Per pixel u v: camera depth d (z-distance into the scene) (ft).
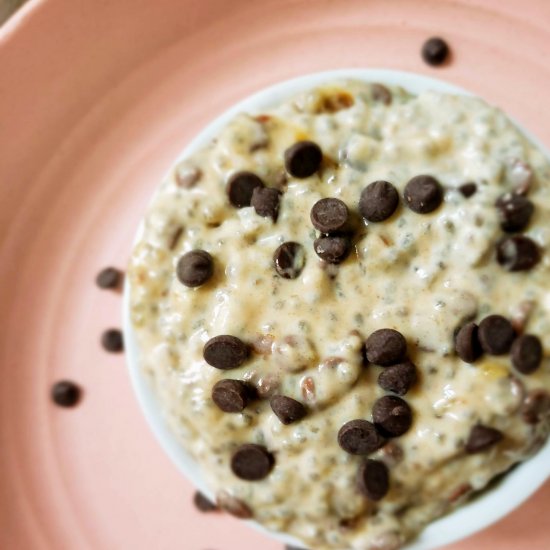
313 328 0.87
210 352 0.86
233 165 0.90
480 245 0.86
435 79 0.94
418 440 0.86
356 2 1.05
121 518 1.03
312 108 0.91
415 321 0.86
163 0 1.03
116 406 1.05
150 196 1.06
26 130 1.04
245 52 1.06
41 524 1.04
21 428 1.05
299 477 0.87
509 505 0.88
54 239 1.06
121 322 1.05
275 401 0.86
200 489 0.92
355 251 0.88
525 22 1.02
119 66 1.05
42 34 1.01
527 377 0.85
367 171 0.89
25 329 1.06
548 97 1.02
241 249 0.89
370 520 0.88
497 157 0.88
